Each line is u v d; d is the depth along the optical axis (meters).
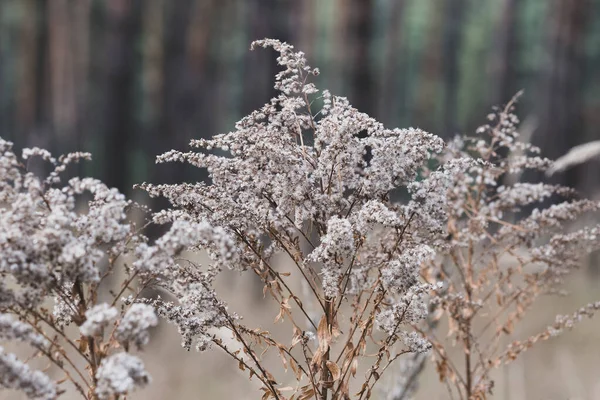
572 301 7.88
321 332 2.09
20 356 4.09
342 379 2.08
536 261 2.95
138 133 15.38
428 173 2.54
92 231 1.70
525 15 22.22
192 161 2.14
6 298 1.66
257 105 11.30
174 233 1.70
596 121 19.83
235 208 2.12
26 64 22.30
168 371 5.58
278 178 2.11
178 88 12.19
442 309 2.94
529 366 5.60
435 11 25.73
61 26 19.67
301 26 12.03
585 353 6.34
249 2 11.59
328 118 2.19
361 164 2.37
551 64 14.10
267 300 8.24
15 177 1.74
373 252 2.32
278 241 2.19
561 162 3.35
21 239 1.64
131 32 10.55
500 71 15.11
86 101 16.12
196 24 15.38
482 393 2.85
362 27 9.93
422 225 2.19
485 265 3.04
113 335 1.71
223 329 2.94
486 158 3.07
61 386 3.95
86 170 15.82
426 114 25.75
